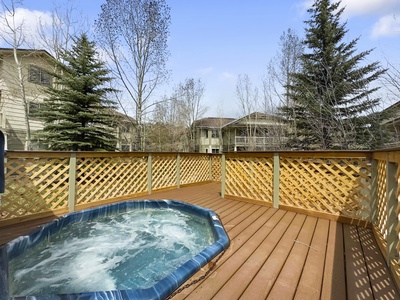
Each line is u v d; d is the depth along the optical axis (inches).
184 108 789.9
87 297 59.1
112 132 375.2
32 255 101.3
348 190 125.0
